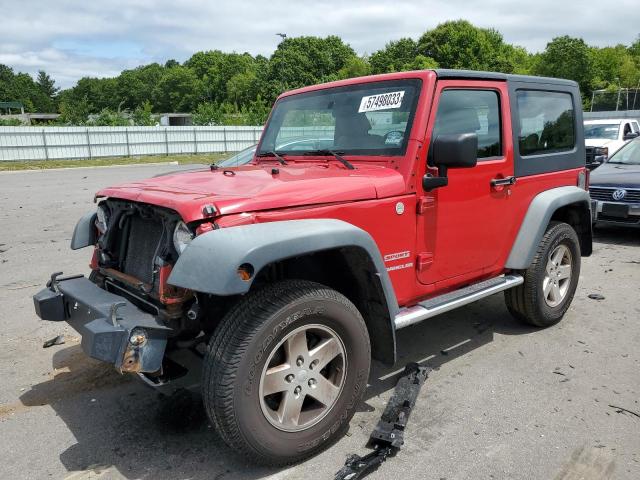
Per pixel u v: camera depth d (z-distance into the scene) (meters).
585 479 2.76
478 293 3.87
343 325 2.90
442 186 3.43
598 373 3.93
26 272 6.72
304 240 2.65
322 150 3.87
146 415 3.46
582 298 5.61
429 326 4.87
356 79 3.92
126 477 2.84
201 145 33.56
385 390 3.71
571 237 4.68
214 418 2.61
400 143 3.43
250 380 2.59
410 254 3.44
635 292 5.80
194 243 2.54
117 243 3.32
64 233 9.20
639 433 3.16
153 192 2.98
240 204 2.72
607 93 40.19
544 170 4.46
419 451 3.01
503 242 4.18
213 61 116.19
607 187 8.16
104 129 30.12
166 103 113.00
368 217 3.16
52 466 2.94
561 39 66.44
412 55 68.06
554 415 3.36
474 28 64.19
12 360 4.26
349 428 3.25
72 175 21.55
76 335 4.75
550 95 4.58
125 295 3.16
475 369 4.00
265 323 2.60
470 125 3.77
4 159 27.59
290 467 2.90
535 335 4.63
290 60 80.81
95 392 3.76
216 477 2.83
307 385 2.85
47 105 122.50
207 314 2.96
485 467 2.86
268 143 4.42
